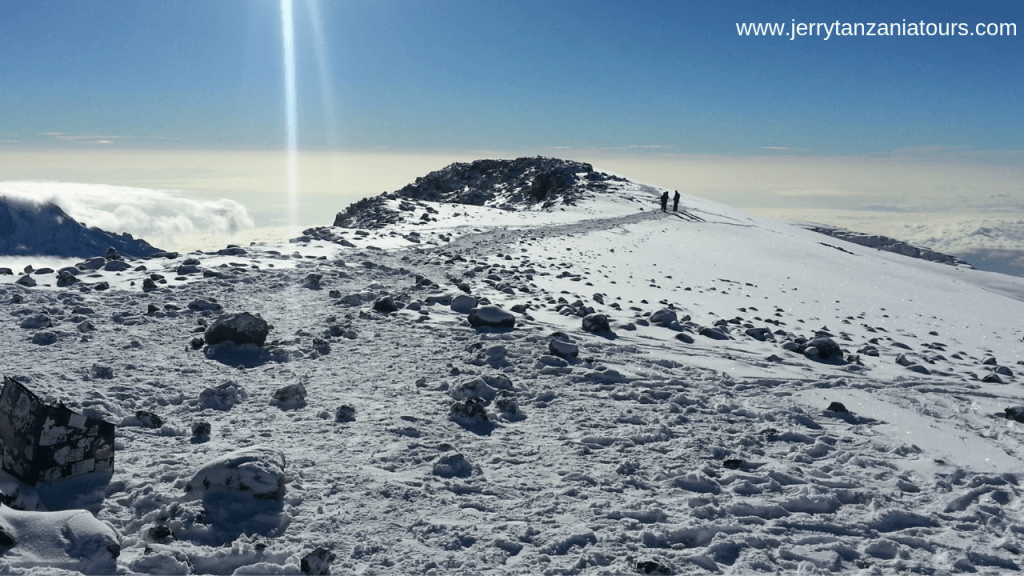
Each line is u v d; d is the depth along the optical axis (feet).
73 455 17.63
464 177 297.33
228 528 16.30
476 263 76.02
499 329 41.96
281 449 21.56
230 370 30.25
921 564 16.78
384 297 45.80
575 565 15.81
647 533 17.42
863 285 97.50
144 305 42.16
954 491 21.44
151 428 22.72
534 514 18.42
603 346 39.99
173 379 28.22
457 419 25.76
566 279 72.13
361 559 15.47
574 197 217.15
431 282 57.00
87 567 13.56
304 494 18.35
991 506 20.22
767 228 183.32
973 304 90.38
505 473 21.21
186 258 59.88
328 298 48.70
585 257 95.25
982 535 18.49
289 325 39.83
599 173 265.13
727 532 17.97
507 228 130.82
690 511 19.03
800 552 17.07
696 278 86.84
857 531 18.45
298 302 46.78
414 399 27.96
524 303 51.13
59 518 14.43
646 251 110.32
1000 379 39.45
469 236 110.42
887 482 21.84
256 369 30.76
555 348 35.96
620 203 209.77
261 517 16.70
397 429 23.88
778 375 36.50
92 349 31.68
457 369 32.30
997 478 22.62
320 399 27.09
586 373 32.81
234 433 22.74
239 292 48.42
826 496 20.24
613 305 56.49
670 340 43.65
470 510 18.44
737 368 37.47
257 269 57.21
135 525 16.25
